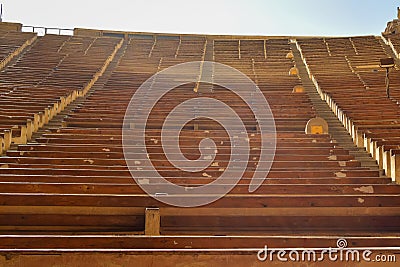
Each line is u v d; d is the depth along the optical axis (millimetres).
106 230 4680
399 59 21125
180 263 2965
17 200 4648
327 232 4730
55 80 16750
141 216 4738
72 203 4695
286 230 4770
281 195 5086
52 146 7656
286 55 24578
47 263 2916
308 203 4828
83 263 2932
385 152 6742
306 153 7895
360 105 12273
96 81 17969
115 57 23422
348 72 18969
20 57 21250
